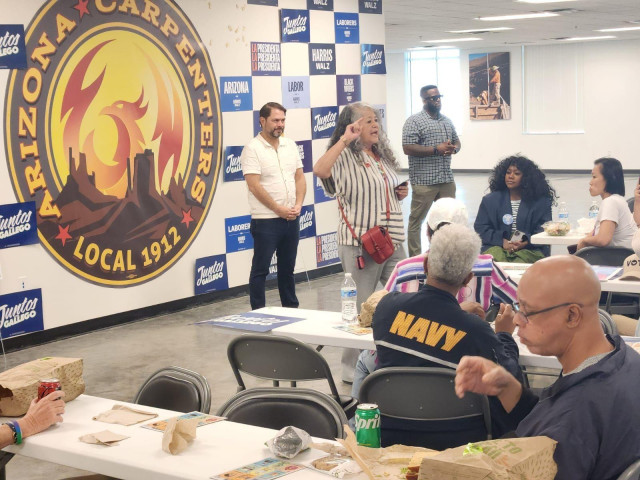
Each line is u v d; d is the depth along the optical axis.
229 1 8.14
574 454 1.81
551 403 1.92
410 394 2.87
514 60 22.66
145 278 7.48
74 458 2.35
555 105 22.34
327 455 2.24
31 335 6.60
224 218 8.21
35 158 6.55
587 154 22.05
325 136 9.29
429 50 23.89
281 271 7.20
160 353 6.29
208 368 5.84
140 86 7.35
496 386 2.11
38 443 2.43
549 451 1.80
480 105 23.30
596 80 21.73
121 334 6.93
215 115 8.06
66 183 6.78
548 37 20.05
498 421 2.81
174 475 2.15
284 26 8.72
